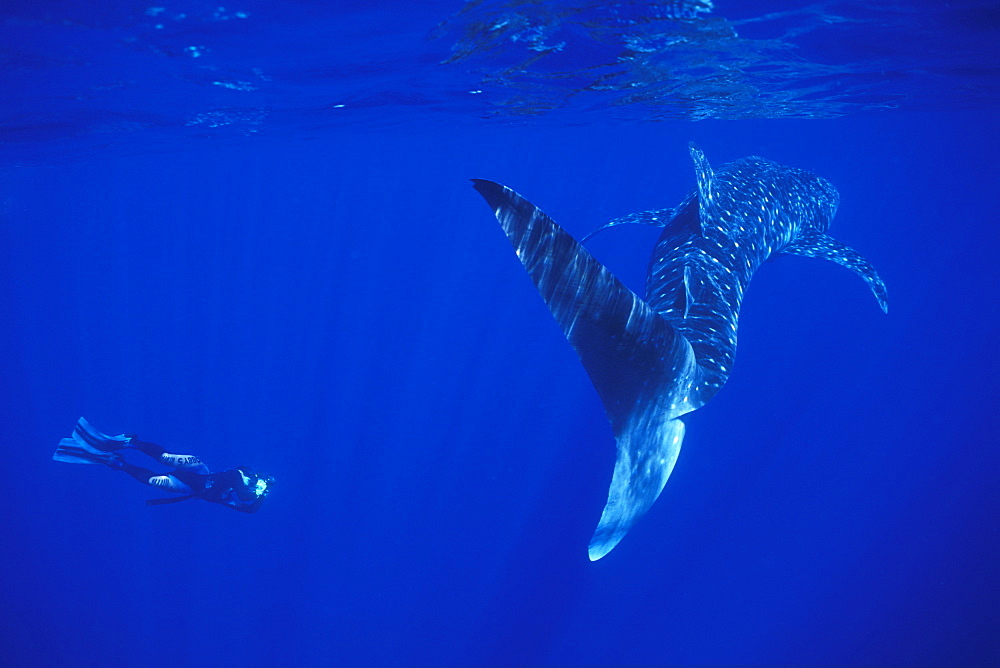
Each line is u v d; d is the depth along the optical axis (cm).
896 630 1942
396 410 2691
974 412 2714
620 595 1927
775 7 856
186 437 2753
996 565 2095
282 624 1922
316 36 924
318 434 2616
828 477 2320
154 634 1953
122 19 804
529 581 1934
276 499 2328
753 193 832
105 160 2791
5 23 799
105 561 2252
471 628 1858
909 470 2409
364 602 1953
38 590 2167
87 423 1391
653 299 630
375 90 1445
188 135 2153
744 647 1839
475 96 1562
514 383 2669
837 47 1106
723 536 2091
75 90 1238
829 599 1981
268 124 1984
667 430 414
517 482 2214
